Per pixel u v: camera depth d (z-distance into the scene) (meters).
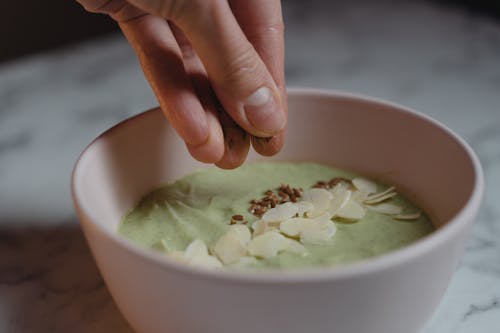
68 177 0.44
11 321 0.33
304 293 0.24
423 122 0.34
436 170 0.34
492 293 0.34
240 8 0.34
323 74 0.58
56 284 0.35
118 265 0.26
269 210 0.33
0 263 0.36
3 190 0.42
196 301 0.25
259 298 0.24
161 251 0.30
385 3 0.74
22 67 0.60
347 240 0.32
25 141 0.48
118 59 0.62
